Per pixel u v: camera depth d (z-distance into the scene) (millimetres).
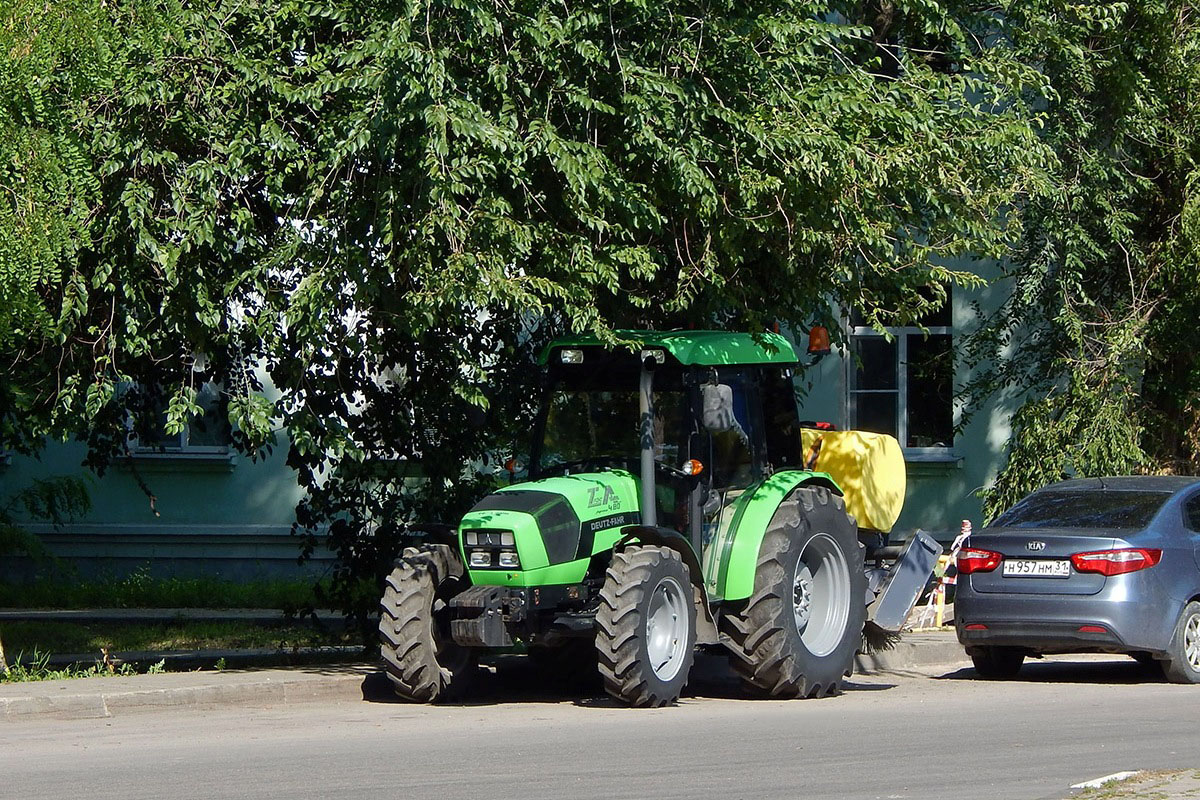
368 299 24094
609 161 23422
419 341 28641
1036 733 20312
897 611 29141
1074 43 33719
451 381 28891
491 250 22625
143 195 23234
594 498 23969
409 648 23812
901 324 27844
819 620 26078
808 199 24297
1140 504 28844
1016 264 40500
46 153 22234
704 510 24875
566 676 28406
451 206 22062
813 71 25547
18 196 22250
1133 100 35469
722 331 26453
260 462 50562
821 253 25875
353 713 23297
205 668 31531
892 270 26328
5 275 21891
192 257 24328
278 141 23391
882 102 24547
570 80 23781
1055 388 40219
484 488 30719
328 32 24906
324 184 23516
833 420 47969
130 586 48219
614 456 25250
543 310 25219
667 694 23266
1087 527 28344
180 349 26484
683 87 23703
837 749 18734
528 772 16844
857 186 24453
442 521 30594
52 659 33938
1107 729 20750
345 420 29344
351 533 31406
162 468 50375
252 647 37094
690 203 24328
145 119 23688
